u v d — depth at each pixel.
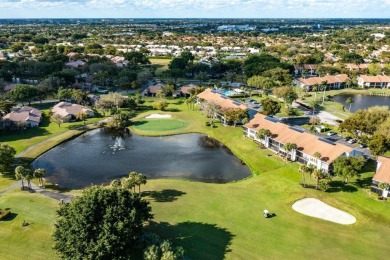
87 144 121.88
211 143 123.44
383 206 77.38
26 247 61.59
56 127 136.62
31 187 87.69
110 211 54.47
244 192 84.75
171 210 74.19
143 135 130.00
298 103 174.88
